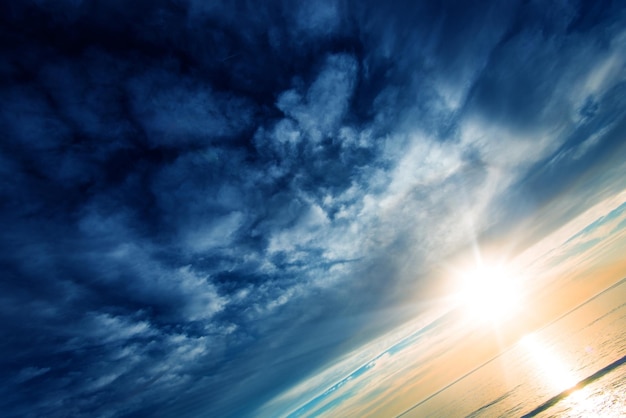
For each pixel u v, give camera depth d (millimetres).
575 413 14719
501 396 26672
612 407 12773
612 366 16781
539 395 20750
